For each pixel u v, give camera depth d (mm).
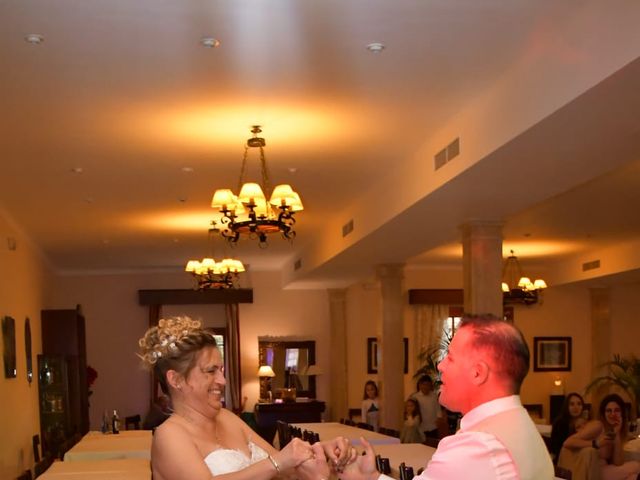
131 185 9492
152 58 5426
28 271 12930
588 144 5863
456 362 2207
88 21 4797
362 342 18500
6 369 10180
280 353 18359
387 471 5004
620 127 5430
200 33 5012
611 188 9680
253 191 7613
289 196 7629
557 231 13125
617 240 14203
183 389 2691
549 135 5637
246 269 18469
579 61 4742
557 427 7859
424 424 12695
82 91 6082
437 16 4820
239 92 6176
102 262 16625
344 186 9844
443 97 6355
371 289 18625
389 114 6809
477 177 6930
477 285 8906
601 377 16516
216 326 18188
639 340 18031
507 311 18391
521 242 14477
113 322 17781
